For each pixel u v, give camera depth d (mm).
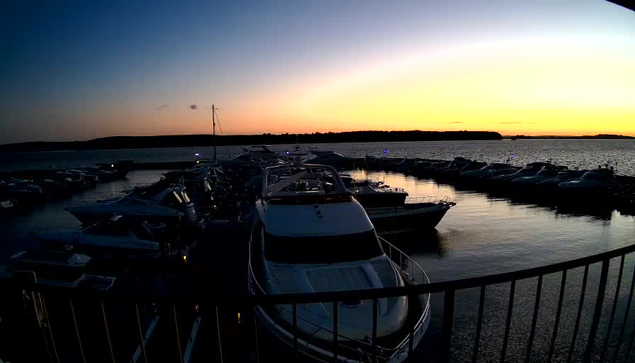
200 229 20688
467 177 49469
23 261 12383
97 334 9242
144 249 15828
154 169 77312
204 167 44562
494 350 10219
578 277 15062
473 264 17641
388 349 6441
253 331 2568
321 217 9625
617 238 21938
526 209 31000
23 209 33500
